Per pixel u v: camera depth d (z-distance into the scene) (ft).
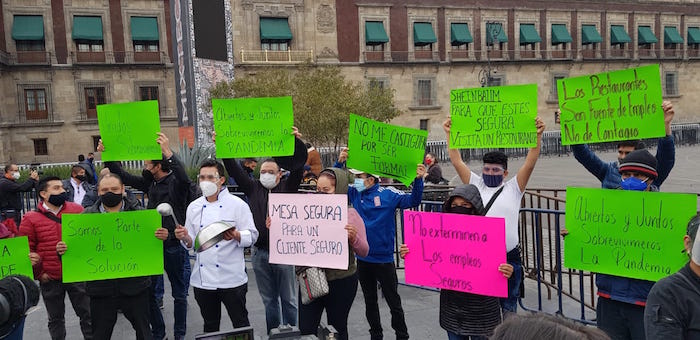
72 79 120.16
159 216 14.73
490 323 12.23
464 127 15.03
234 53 130.11
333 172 14.98
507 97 14.37
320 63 138.10
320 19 138.62
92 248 14.37
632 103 13.00
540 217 20.85
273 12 133.80
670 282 8.11
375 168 15.98
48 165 97.66
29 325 19.85
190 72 74.59
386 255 15.99
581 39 168.45
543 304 20.58
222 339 7.91
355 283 14.65
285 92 93.04
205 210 15.16
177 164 16.47
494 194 13.73
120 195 15.29
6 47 114.62
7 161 113.50
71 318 20.66
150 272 14.64
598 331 3.99
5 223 16.06
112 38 123.24
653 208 11.60
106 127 16.02
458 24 154.92
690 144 151.94
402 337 16.26
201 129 76.59
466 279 12.13
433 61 151.12
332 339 8.69
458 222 12.18
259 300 22.12
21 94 116.16
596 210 12.35
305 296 14.10
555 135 138.51
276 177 16.06
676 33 179.52
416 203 15.85
